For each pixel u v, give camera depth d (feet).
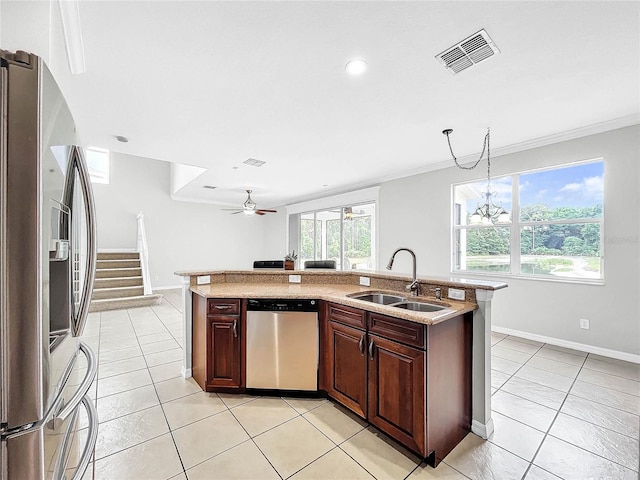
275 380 7.70
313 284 9.65
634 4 4.96
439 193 14.90
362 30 5.59
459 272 14.17
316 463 5.39
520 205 12.49
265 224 30.63
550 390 8.01
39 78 2.62
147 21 5.34
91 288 4.00
